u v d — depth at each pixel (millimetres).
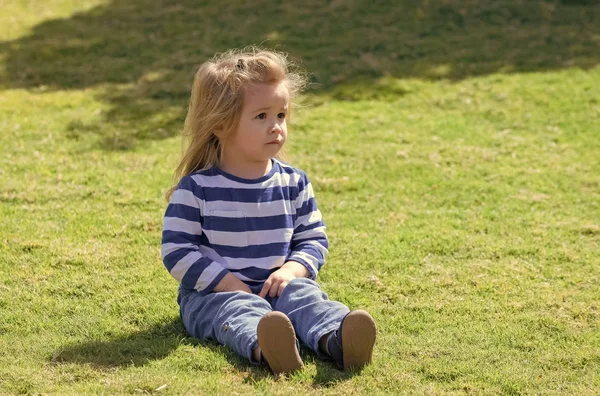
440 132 7875
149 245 4992
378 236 5258
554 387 3154
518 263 4816
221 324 3338
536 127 8055
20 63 10188
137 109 8555
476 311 4023
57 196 5930
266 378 3082
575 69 9742
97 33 11359
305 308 3330
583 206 6004
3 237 5016
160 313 3893
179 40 11039
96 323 3764
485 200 6102
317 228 3750
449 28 11367
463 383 3135
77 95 9047
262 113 3561
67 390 2965
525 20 11664
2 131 7672
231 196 3566
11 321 3768
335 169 6785
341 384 3041
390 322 3861
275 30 11289
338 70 9844
